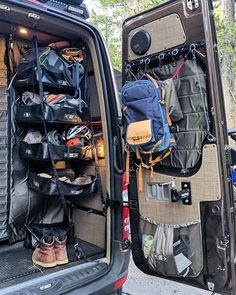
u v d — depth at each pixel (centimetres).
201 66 184
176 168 197
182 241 193
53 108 224
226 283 178
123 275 204
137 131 189
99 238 244
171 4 196
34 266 211
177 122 194
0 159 238
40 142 230
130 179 218
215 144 179
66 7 214
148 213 211
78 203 262
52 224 254
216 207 180
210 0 181
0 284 187
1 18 203
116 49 1057
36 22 203
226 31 731
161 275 209
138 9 936
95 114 244
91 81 244
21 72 231
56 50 236
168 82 193
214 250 181
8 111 241
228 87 797
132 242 221
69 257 225
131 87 194
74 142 235
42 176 236
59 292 178
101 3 1099
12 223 246
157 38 204
